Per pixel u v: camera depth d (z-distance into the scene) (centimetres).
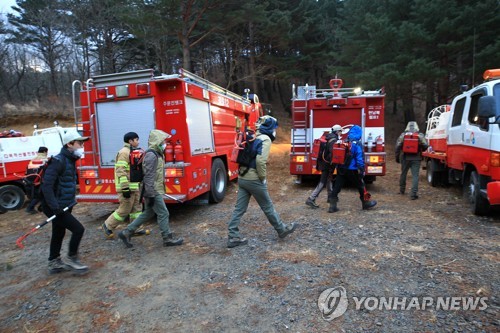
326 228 554
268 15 2406
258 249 477
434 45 1850
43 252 533
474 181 604
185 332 299
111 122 659
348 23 2741
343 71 2345
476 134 599
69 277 427
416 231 519
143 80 641
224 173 848
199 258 461
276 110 3538
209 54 3222
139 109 644
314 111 921
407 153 753
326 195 827
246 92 1170
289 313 317
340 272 390
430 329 282
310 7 2938
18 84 3522
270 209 489
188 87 654
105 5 2603
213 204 785
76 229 427
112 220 558
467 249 438
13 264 488
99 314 336
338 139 666
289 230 506
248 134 482
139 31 1725
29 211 820
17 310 354
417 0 1845
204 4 1777
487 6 1656
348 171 641
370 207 669
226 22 1916
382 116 892
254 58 2700
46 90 3612
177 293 368
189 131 651
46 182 394
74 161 431
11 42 3089
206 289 372
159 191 503
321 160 697
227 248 490
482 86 607
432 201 725
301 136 937
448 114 820
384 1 2212
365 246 466
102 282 407
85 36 2647
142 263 457
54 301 368
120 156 547
